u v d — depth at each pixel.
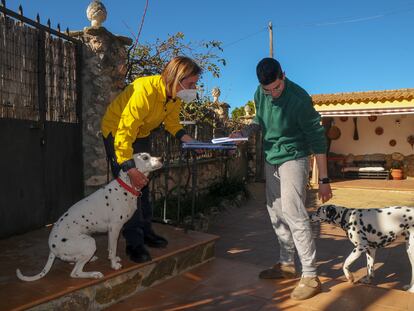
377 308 3.03
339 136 16.83
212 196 9.36
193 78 3.24
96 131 4.98
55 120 4.57
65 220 2.95
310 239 3.32
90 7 4.99
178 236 4.21
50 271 3.05
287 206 3.35
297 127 3.32
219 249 6.00
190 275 3.75
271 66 3.09
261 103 3.52
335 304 3.10
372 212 4.02
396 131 15.98
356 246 4.06
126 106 3.09
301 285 3.26
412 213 3.83
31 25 4.18
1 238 3.86
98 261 3.30
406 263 5.19
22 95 4.08
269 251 5.90
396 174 15.37
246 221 8.00
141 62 7.30
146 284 3.40
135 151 3.58
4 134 3.84
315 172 13.98
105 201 3.06
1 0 3.73
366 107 13.20
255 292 3.37
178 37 8.05
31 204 4.20
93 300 2.92
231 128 11.52
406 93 13.36
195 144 3.65
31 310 2.51
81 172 4.97
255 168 13.75
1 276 2.92
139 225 3.40
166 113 3.59
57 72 4.60
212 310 3.02
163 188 7.61
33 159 4.21
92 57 4.94
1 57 3.82
